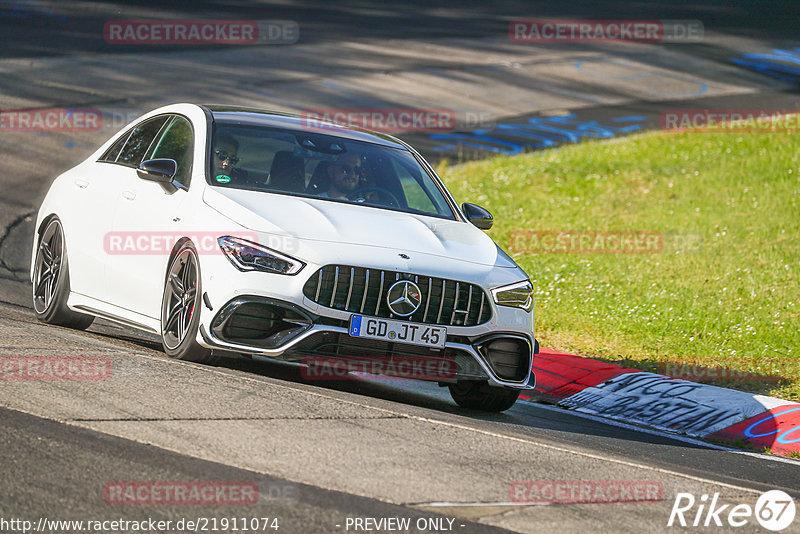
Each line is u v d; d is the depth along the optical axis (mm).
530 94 92875
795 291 41250
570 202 57688
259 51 101688
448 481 16312
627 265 45531
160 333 23953
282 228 22438
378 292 22188
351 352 22156
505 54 110250
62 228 28531
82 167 29703
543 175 63594
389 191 26219
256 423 18125
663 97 93750
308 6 133500
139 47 97625
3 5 112312
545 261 46344
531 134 77750
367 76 94688
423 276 22562
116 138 29531
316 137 27141
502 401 24938
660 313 38281
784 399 28719
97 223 26891
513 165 65875
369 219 24078
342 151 26891
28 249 42719
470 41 116625
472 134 76875
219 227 22578
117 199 26422
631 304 39594
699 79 102062
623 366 32781
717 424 27047
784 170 63094
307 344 21859
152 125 28172
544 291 41531
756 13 143375
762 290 41375
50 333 25484
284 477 15414
